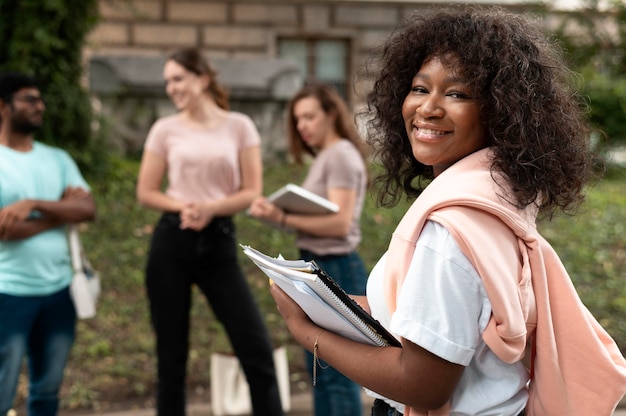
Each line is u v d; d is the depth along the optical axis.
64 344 3.52
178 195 3.88
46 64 8.87
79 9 9.02
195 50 3.96
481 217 1.56
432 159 1.70
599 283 6.75
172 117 4.00
